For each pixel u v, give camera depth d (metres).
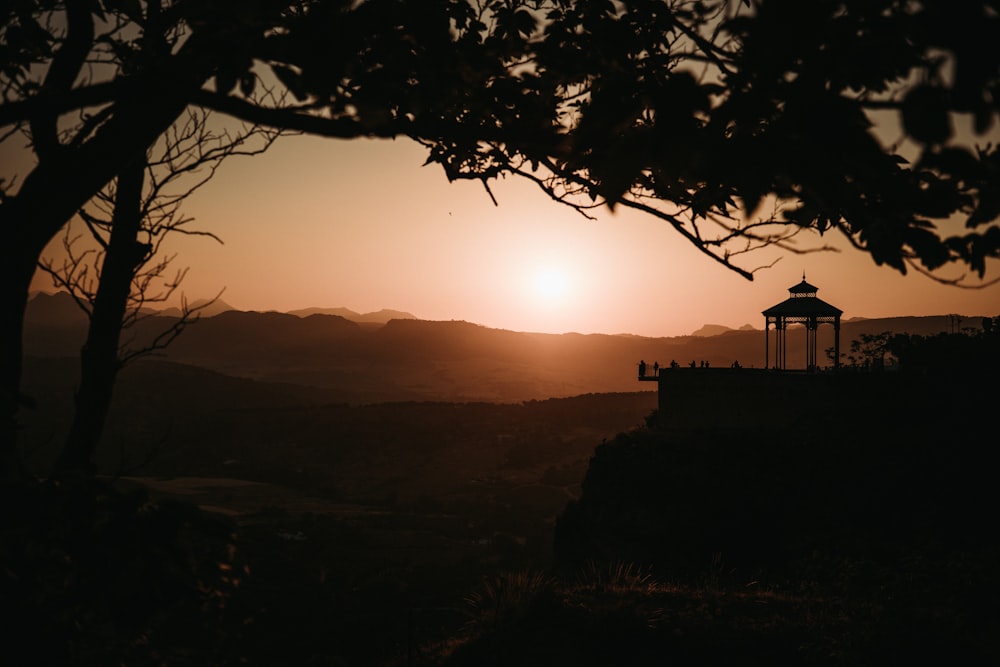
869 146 3.20
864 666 10.72
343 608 58.59
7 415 4.25
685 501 40.06
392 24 4.70
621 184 3.09
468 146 5.62
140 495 4.21
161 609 4.34
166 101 4.52
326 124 3.93
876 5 3.29
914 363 44.50
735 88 3.34
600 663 11.51
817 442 41.56
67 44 5.01
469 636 13.09
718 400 50.56
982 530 29.23
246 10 3.90
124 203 5.43
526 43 5.20
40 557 4.09
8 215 4.45
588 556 42.47
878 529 32.16
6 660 3.84
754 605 13.68
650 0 5.45
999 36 2.34
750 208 3.29
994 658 10.70
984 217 4.04
